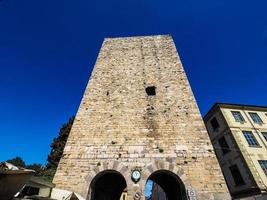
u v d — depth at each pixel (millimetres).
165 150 9453
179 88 12180
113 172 9156
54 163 23031
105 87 12570
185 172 8719
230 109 24031
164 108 11211
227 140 22047
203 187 8297
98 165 9055
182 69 13273
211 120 25344
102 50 15438
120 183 12812
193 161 9055
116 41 16312
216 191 8188
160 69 13430
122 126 10500
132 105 11484
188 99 11547
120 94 12117
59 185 8469
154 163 9023
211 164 8938
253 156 19844
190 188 8258
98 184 10539
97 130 10391
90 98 11945
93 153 9477
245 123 22859
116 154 9406
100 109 11359
